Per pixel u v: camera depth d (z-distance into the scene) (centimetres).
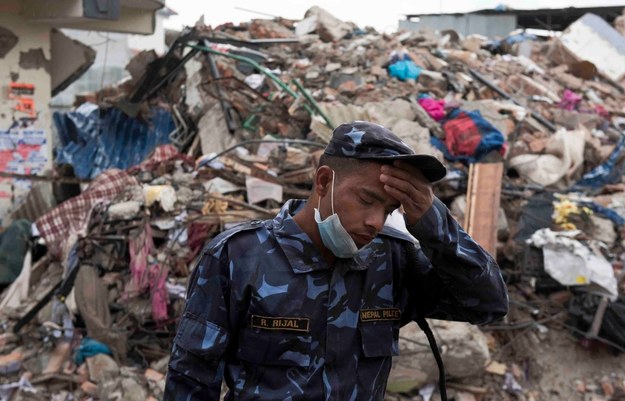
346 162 150
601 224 649
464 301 164
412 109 846
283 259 159
